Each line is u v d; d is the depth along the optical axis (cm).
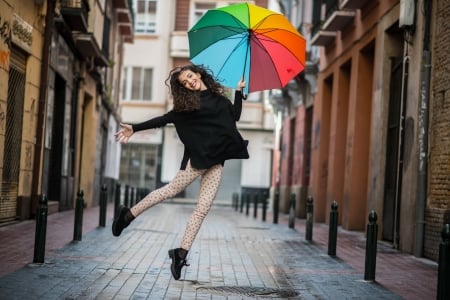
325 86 2575
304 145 2967
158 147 4744
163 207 3300
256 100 4759
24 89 1598
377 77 1784
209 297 769
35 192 1692
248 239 1549
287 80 781
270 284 888
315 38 2409
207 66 728
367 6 1930
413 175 1391
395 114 1658
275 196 2322
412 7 1437
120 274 900
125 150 4772
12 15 1388
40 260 954
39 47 1688
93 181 2838
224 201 4672
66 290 765
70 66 2178
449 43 1278
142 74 4775
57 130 2111
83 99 2494
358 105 2038
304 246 1438
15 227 1455
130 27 3616
